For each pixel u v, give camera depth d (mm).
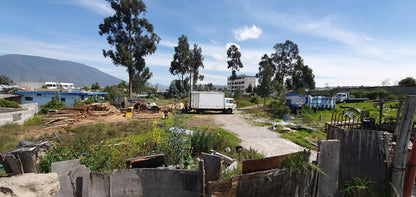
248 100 43406
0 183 2643
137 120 17594
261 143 10008
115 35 36438
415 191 4910
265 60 55406
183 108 26266
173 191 3268
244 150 8016
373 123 9547
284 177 3453
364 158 3697
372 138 3723
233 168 5656
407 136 3512
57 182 3000
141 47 37312
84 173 3307
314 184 3518
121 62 36156
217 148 7785
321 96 22062
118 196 3330
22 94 27469
